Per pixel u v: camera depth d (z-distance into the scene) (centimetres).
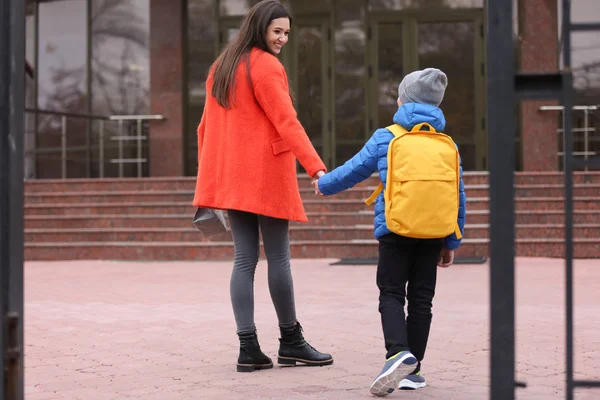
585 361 581
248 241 569
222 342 684
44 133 2106
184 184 1697
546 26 1912
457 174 478
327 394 489
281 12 564
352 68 2059
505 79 272
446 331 713
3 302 283
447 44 2033
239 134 556
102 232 1566
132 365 593
